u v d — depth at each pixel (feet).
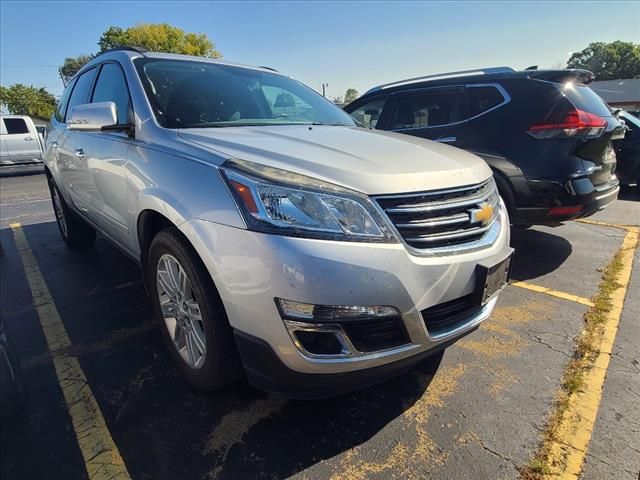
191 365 7.23
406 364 6.07
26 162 46.91
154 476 5.75
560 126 11.86
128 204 8.13
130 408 7.02
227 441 6.36
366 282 5.35
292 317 5.32
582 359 8.43
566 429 6.61
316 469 5.89
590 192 12.12
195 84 9.41
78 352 8.67
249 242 5.45
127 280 12.41
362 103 18.06
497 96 13.26
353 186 5.68
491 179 7.60
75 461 5.98
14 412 6.67
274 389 5.95
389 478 5.75
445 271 5.94
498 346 8.94
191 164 6.53
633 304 10.78
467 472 5.84
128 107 8.84
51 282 12.34
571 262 13.84
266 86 10.80
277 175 5.74
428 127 14.90
